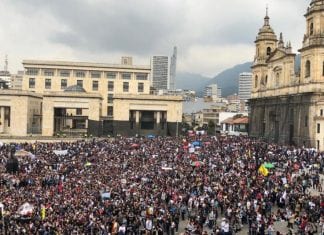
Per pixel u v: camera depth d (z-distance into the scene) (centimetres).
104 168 5881
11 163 5700
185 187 4775
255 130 12581
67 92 12462
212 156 6994
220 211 4359
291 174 5669
